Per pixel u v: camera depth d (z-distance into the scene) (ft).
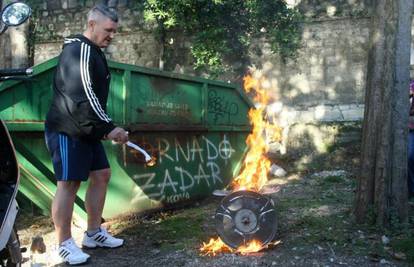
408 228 15.19
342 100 37.81
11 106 14.29
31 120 14.79
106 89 13.33
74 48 12.51
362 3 37.19
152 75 18.28
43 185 15.70
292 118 38.17
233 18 38.40
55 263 13.30
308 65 38.37
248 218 13.66
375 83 15.48
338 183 25.48
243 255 13.56
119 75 16.84
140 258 13.65
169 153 19.45
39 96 15.01
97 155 13.92
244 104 24.90
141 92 17.79
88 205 14.20
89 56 12.50
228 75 39.14
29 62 28.66
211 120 22.13
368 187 15.66
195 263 13.09
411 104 20.17
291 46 37.52
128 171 17.38
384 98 15.30
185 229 16.28
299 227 15.88
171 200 19.51
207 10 37.58
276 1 37.40
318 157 33.37
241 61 39.06
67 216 13.04
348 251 13.76
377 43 15.46
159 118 18.74
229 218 13.73
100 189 14.20
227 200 13.78
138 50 42.09
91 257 13.76
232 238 13.73
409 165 20.34
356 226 15.57
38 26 44.21
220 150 23.03
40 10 44.21
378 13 15.49
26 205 18.54
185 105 20.24
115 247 14.53
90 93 12.31
